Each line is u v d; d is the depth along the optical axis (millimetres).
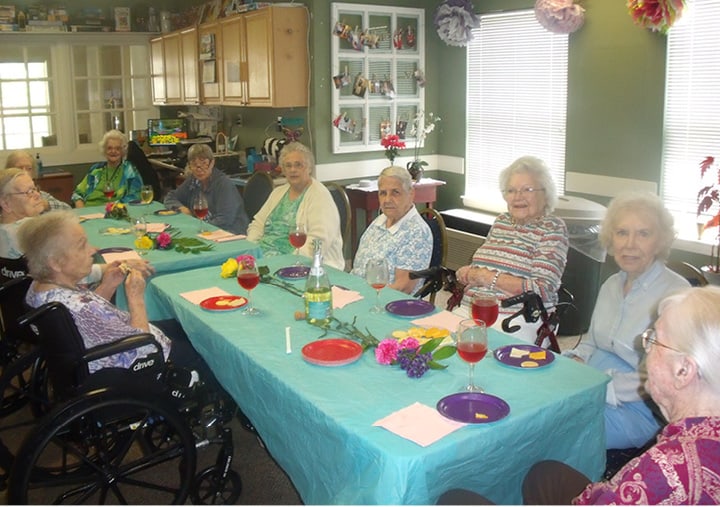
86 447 2254
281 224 3793
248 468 2738
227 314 2398
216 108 6863
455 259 5164
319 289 2227
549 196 2695
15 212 3357
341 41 5129
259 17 5059
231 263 2887
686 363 1245
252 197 4762
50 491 2598
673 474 1151
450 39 5129
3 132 6551
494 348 2053
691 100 3830
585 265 3906
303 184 3758
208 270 3043
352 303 2480
